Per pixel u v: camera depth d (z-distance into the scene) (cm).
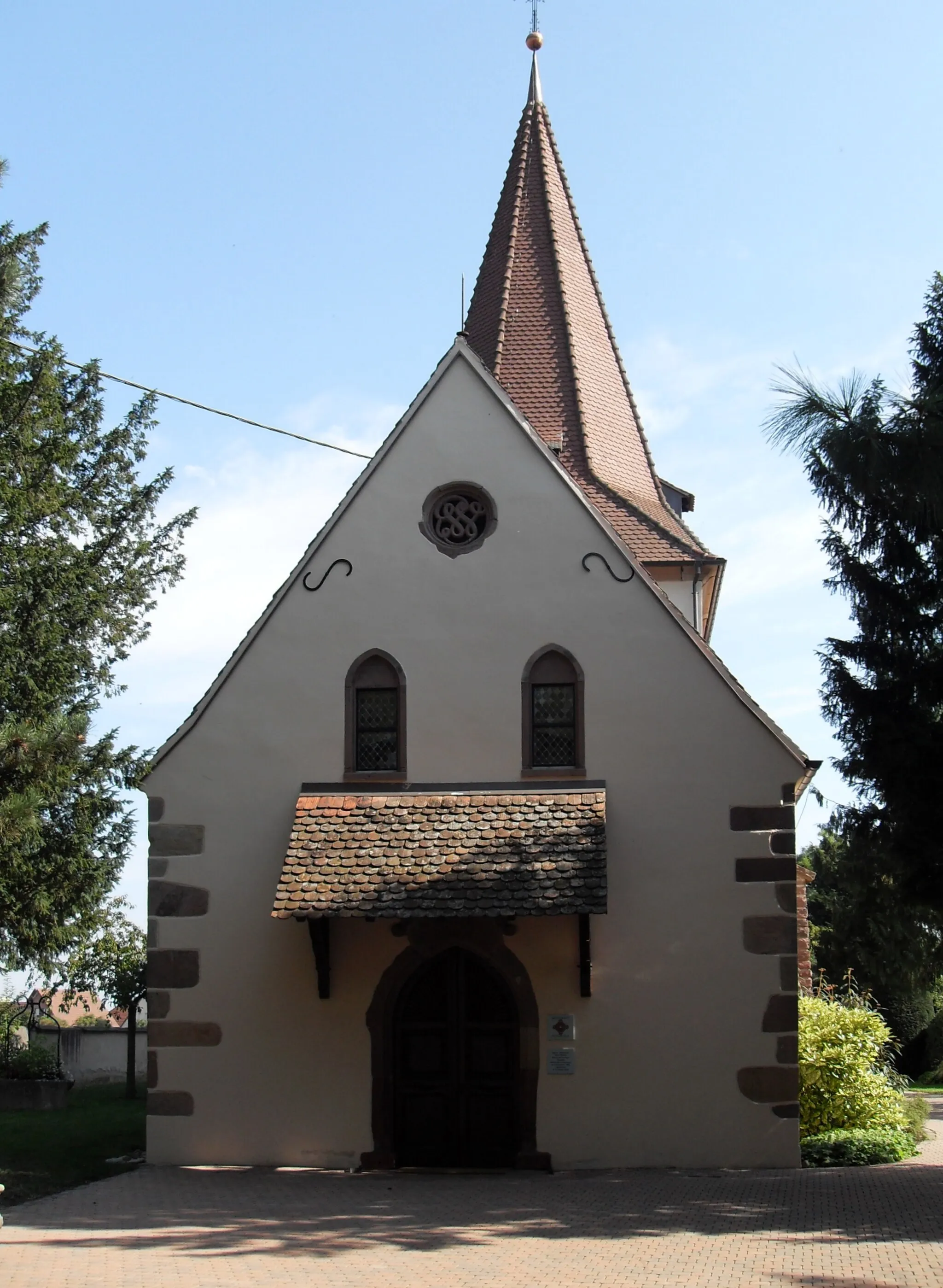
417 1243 1149
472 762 1667
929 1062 3469
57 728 1332
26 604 2581
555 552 1705
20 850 2395
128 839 2642
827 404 1361
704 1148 1556
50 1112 2177
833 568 1620
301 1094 1605
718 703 1650
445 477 1731
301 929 1641
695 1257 1081
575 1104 1573
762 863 1611
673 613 1675
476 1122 1596
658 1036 1581
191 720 1702
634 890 1616
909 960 1867
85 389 3019
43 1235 1189
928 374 1681
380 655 1700
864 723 1587
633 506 2194
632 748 1652
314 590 1722
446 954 1627
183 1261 1080
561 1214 1277
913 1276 997
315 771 1680
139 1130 1911
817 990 2444
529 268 2353
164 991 1644
